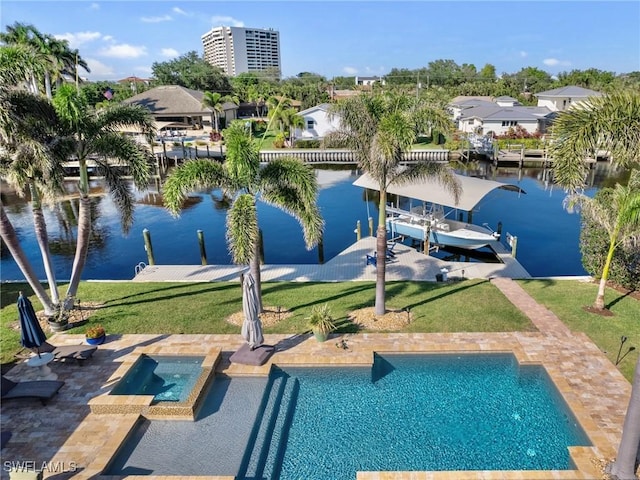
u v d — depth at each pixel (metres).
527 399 9.95
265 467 8.12
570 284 16.03
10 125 10.92
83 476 7.67
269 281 17.45
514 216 29.69
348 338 12.23
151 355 11.64
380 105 12.20
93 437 8.62
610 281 15.85
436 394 10.20
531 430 8.98
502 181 40.72
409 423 9.27
